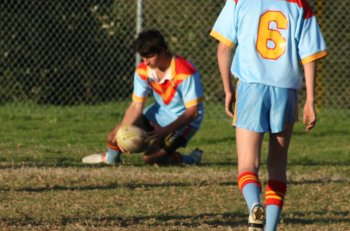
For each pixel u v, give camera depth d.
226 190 25.91
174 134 30.98
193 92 30.44
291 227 20.45
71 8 48.97
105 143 38.03
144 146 30.58
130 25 49.09
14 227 19.97
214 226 20.42
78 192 25.20
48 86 49.50
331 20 46.59
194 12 48.25
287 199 24.61
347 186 26.97
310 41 17.64
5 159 32.12
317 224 20.95
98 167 30.44
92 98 49.72
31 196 24.48
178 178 28.05
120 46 49.22
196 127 31.31
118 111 48.00
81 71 49.44
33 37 49.28
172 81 30.55
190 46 48.31
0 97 49.72
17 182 26.78
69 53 49.41
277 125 17.62
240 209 22.88
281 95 17.56
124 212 22.17
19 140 38.56
